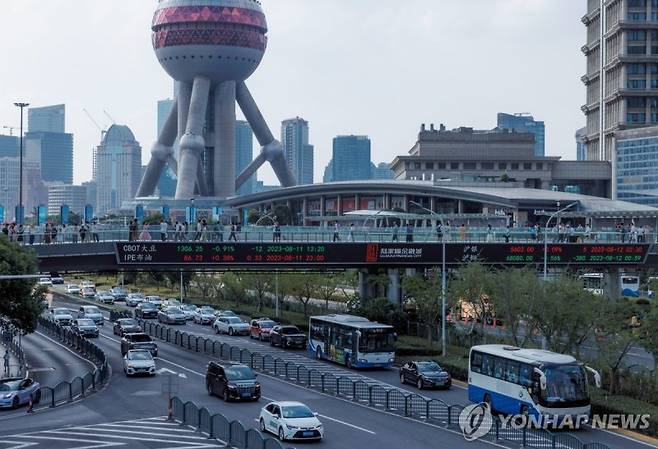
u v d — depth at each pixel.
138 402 63.66
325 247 94.19
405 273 107.94
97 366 83.75
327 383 70.06
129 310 141.75
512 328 78.25
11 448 47.50
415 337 99.19
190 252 89.06
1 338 106.69
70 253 82.75
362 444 48.91
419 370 69.50
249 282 134.75
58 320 118.12
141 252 87.38
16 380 64.25
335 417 57.41
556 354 56.31
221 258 90.44
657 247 107.69
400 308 103.44
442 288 89.56
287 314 130.00
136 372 76.06
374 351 78.94
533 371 53.94
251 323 106.50
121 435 51.16
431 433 52.19
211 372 66.31
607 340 66.25
